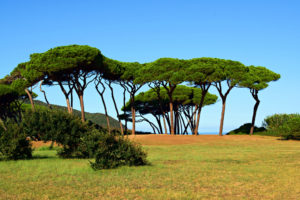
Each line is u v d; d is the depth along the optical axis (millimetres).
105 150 11328
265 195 6734
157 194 6719
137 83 34312
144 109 47969
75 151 15250
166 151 19219
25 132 15289
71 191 7090
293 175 9477
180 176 9234
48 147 22719
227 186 7730
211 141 28578
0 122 16125
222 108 34031
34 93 43469
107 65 33125
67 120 15508
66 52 27500
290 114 38844
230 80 33562
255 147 21922
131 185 7840
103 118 70312
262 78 37250
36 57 29234
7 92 36094
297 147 21625
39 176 9281
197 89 46562
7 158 14328
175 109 46594
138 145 12375
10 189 7285
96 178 8906
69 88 31203
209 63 32750
